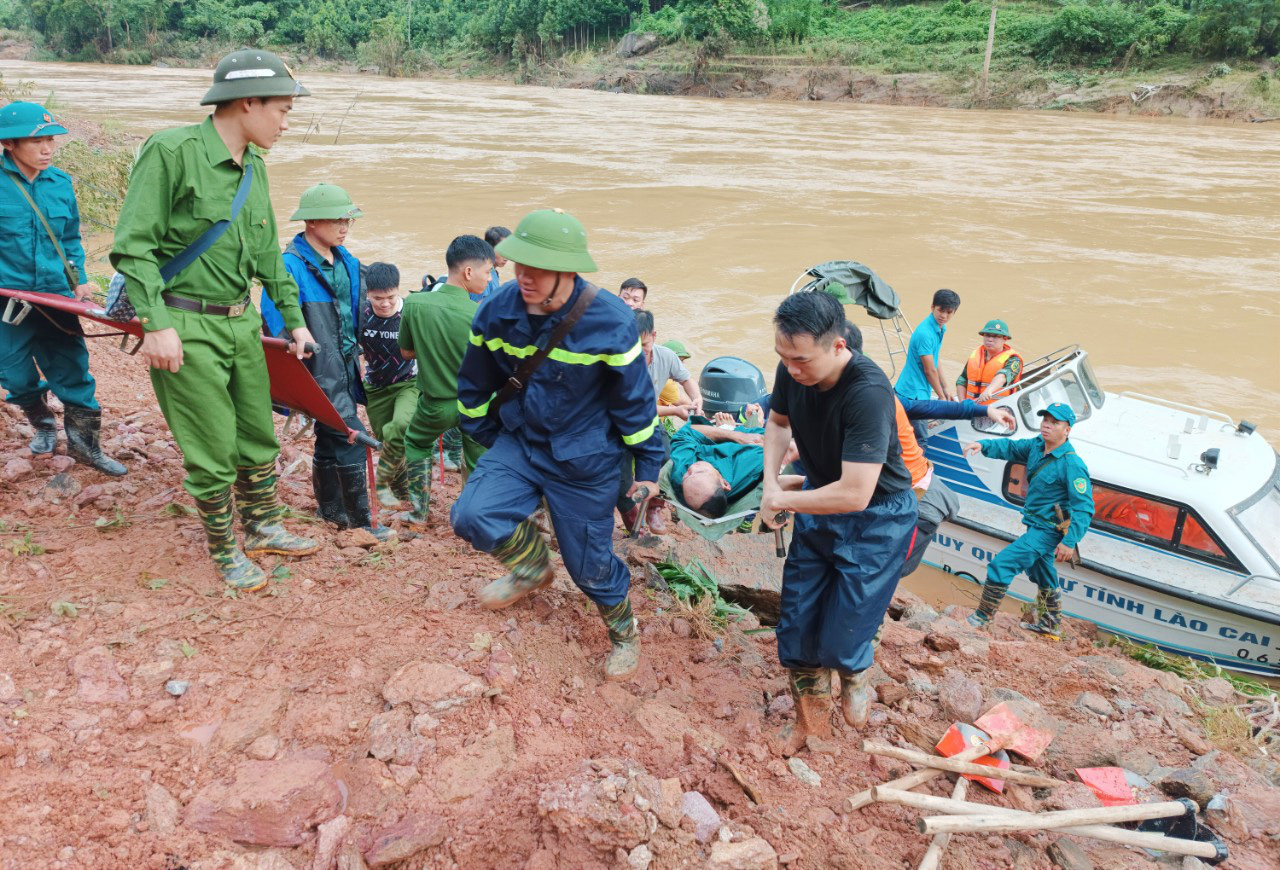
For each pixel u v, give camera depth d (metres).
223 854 2.87
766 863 3.14
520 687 3.77
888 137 41.28
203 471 3.95
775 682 4.32
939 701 4.25
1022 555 6.81
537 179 27.64
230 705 3.46
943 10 71.50
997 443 7.12
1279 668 6.72
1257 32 55.41
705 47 70.06
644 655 4.32
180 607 3.93
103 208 15.98
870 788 3.47
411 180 26.78
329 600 4.18
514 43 88.06
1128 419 8.08
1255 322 15.12
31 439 5.55
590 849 3.05
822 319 3.21
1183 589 6.91
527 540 3.84
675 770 3.54
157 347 3.62
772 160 32.97
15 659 3.49
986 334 9.32
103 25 100.75
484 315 3.62
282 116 3.84
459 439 7.33
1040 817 3.31
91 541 4.37
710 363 7.81
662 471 5.11
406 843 3.00
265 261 4.19
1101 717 4.43
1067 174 30.42
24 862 2.71
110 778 3.05
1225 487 7.05
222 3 108.06
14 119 4.75
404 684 3.55
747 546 5.68
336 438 5.16
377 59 93.94
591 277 17.14
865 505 3.40
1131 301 16.19
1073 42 60.22
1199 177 30.17
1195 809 3.51
